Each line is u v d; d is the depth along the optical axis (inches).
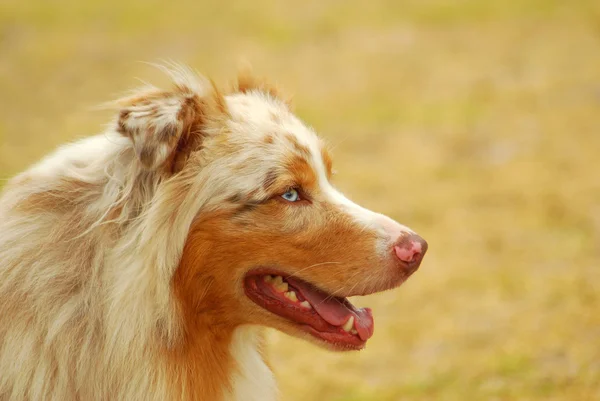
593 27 979.9
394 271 253.1
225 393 261.7
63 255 237.0
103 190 241.3
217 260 248.4
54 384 234.8
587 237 536.4
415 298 488.1
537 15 1040.2
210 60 909.2
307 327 258.2
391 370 421.1
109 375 236.4
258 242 249.6
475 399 380.2
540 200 596.4
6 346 234.5
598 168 640.4
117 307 233.5
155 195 235.8
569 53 904.3
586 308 450.0
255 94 286.5
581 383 379.2
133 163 237.5
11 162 658.8
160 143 229.5
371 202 609.9
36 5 1137.4
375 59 922.1
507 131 725.9
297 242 252.8
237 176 247.9
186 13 1103.6
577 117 742.5
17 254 235.5
